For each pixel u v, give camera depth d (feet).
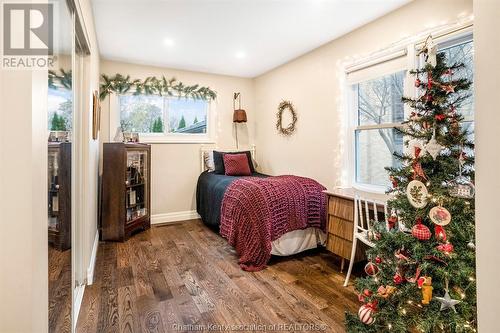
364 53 9.68
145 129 14.23
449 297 4.33
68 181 5.58
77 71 7.43
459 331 4.09
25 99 2.55
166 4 8.25
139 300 7.02
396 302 4.81
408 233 5.22
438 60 5.00
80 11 6.10
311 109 12.21
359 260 8.11
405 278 4.89
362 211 7.96
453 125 4.81
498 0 2.49
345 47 10.44
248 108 16.55
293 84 13.29
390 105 9.21
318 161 11.90
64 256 5.21
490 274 2.52
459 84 4.78
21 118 2.54
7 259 2.49
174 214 14.75
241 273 8.63
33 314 2.59
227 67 14.43
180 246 10.98
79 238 7.68
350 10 8.68
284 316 6.42
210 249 10.67
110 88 13.07
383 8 8.57
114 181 11.44
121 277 8.28
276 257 9.90
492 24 2.53
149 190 13.26
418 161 4.96
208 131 15.62
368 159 10.06
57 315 4.75
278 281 8.13
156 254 10.12
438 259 4.53
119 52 12.14
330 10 8.68
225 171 13.85
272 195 9.31
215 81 15.62
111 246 10.92
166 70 14.35
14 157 2.50
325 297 7.25
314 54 11.94
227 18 9.14
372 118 9.89
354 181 10.56
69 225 5.61
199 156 15.33
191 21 9.32
